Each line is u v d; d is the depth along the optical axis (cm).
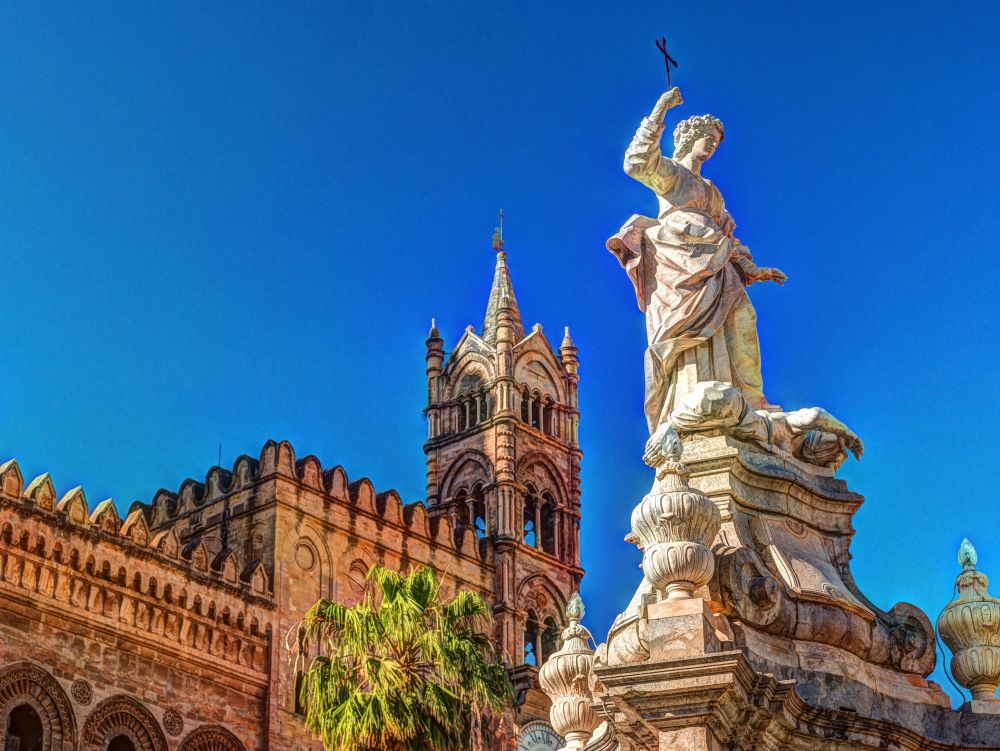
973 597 2056
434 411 9206
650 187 2266
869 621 2028
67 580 6300
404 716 4094
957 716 1995
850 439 2195
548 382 9350
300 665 7112
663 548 1811
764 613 1939
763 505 2081
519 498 8800
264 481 7519
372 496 7925
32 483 6309
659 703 1733
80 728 6200
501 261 9706
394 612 4291
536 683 7562
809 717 1858
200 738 6644
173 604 6694
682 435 2105
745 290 2269
